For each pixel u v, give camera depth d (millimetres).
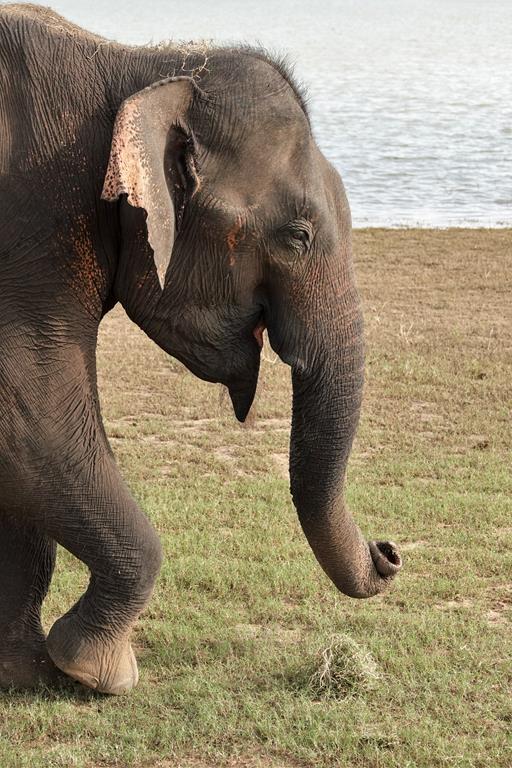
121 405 12852
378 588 7176
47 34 6336
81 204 6227
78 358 6441
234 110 6246
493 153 43156
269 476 10781
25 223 6152
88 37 6508
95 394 6582
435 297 19031
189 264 6414
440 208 31109
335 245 6598
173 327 6621
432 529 9570
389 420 12484
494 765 6121
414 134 49500
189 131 6141
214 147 6242
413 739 6320
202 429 12281
